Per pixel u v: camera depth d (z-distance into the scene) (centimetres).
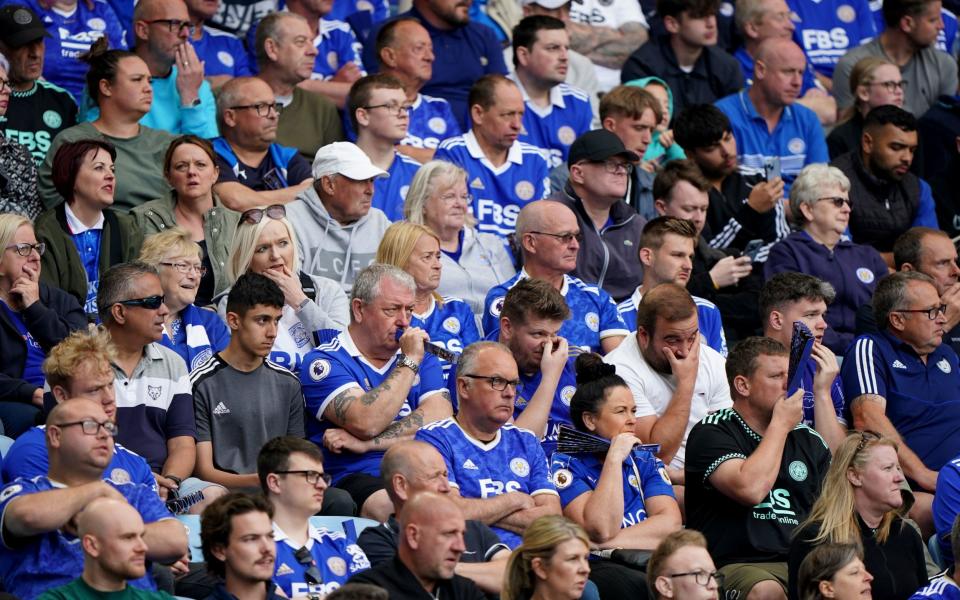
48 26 4269
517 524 2942
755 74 4666
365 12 4862
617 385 3086
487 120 4172
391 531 2767
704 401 3478
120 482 2720
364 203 3706
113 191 3506
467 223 3916
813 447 3147
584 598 2812
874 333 3684
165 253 3247
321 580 2664
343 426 3105
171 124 4084
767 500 3077
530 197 4216
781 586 2939
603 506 2967
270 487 2688
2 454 2808
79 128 3800
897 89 4781
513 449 3041
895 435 3538
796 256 4062
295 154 4053
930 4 5128
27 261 3162
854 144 4794
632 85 4319
